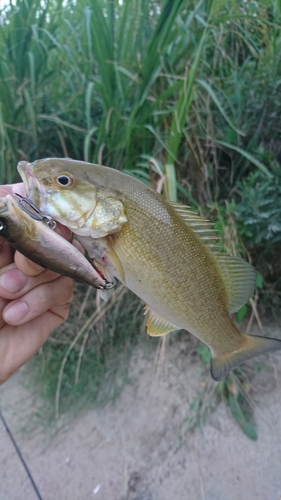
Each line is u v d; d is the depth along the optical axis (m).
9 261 0.25
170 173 0.43
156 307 0.26
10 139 0.53
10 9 0.54
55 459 0.47
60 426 0.50
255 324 0.56
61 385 0.52
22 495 0.45
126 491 0.44
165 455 0.47
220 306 0.28
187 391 0.52
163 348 0.51
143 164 0.50
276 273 0.56
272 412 0.49
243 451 0.46
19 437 0.49
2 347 0.28
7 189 0.25
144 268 0.25
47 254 0.21
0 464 0.47
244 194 0.51
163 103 0.52
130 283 0.25
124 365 0.54
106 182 0.24
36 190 0.23
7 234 0.19
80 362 0.52
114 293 0.52
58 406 0.51
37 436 0.49
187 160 0.55
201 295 0.27
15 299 0.25
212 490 0.44
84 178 0.23
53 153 0.56
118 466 0.46
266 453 0.46
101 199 0.23
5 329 0.29
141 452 0.47
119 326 0.54
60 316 0.31
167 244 0.25
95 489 0.45
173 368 0.54
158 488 0.44
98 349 0.53
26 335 0.29
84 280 0.22
